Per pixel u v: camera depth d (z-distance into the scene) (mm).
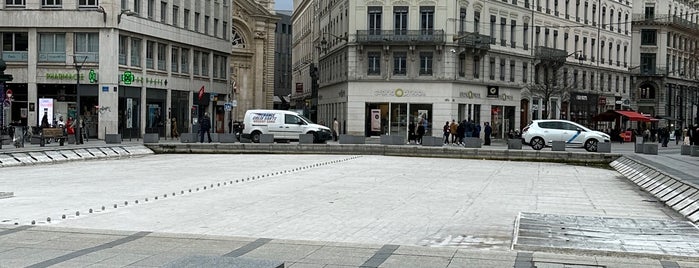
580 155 35000
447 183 22891
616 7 83562
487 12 61812
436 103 58094
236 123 59781
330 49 71062
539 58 68062
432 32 57812
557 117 71312
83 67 48656
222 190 19641
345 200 17641
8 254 10031
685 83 102250
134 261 9633
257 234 12305
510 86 65125
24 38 48969
